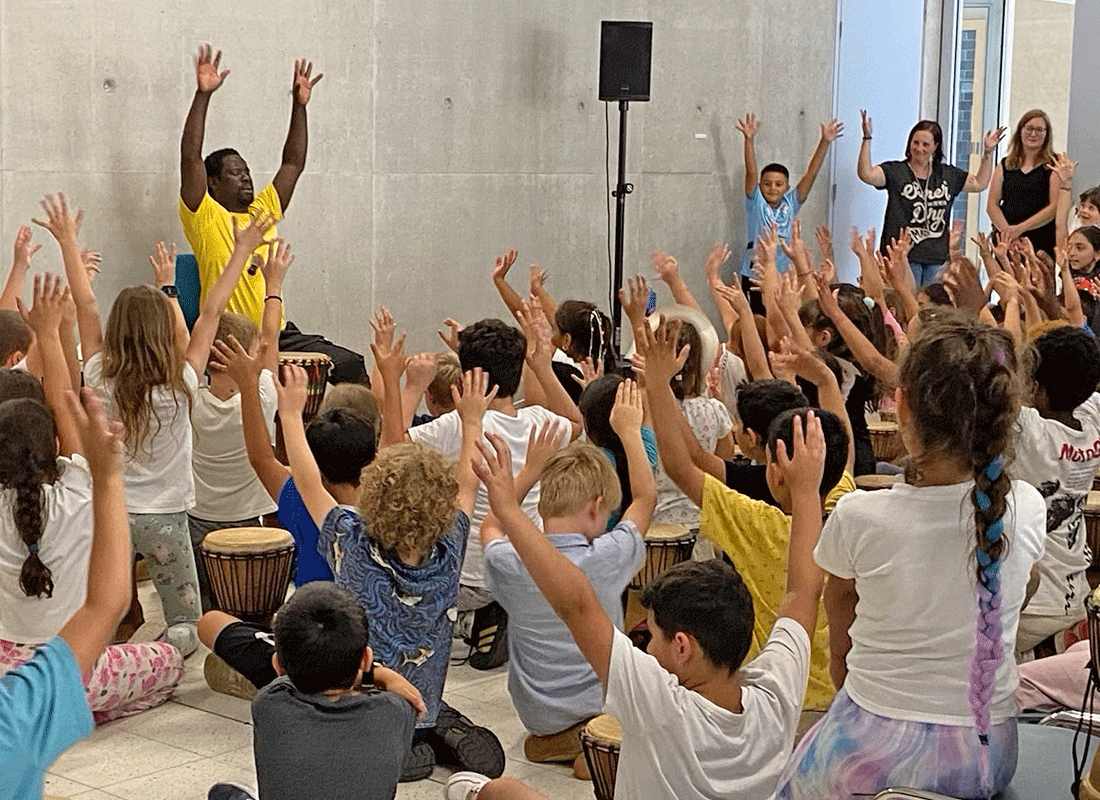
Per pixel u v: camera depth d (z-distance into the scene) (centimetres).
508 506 254
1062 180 845
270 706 297
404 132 874
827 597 288
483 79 913
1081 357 380
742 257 1070
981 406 248
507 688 451
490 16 912
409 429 446
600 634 253
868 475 504
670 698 252
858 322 532
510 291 620
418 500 357
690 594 259
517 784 306
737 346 593
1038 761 277
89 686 410
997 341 257
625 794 263
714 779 256
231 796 319
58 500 385
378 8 852
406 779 379
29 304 713
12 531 382
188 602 483
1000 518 248
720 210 1061
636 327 464
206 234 722
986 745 254
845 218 1138
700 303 1059
